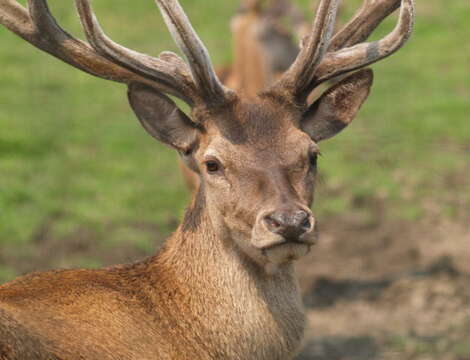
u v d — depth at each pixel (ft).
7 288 24.80
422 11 104.06
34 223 50.96
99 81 83.61
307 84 26.55
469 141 67.97
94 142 66.54
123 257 48.01
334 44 28.43
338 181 59.93
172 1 25.44
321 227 53.21
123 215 53.42
